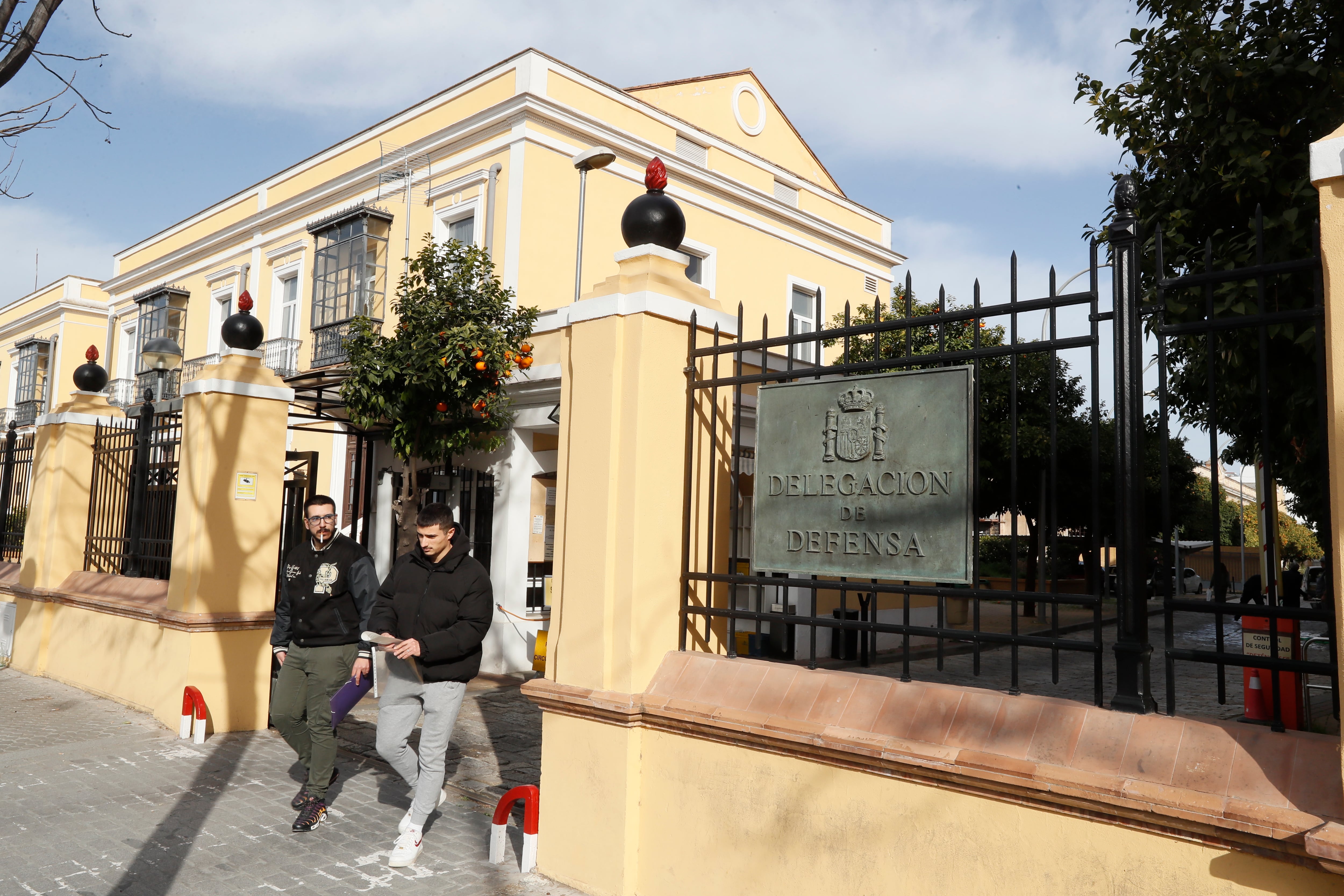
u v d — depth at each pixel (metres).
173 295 21.12
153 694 7.89
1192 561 33.03
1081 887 2.79
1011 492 3.23
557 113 14.23
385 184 15.95
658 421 4.27
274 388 7.80
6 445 11.95
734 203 17.92
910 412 3.59
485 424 10.32
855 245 20.62
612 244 15.12
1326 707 6.78
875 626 3.61
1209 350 2.81
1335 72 5.18
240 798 5.55
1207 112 5.64
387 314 15.48
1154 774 2.72
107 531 9.82
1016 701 3.14
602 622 4.18
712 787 3.78
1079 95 6.67
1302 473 5.45
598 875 4.07
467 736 7.29
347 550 5.32
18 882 4.25
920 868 3.14
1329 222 2.49
